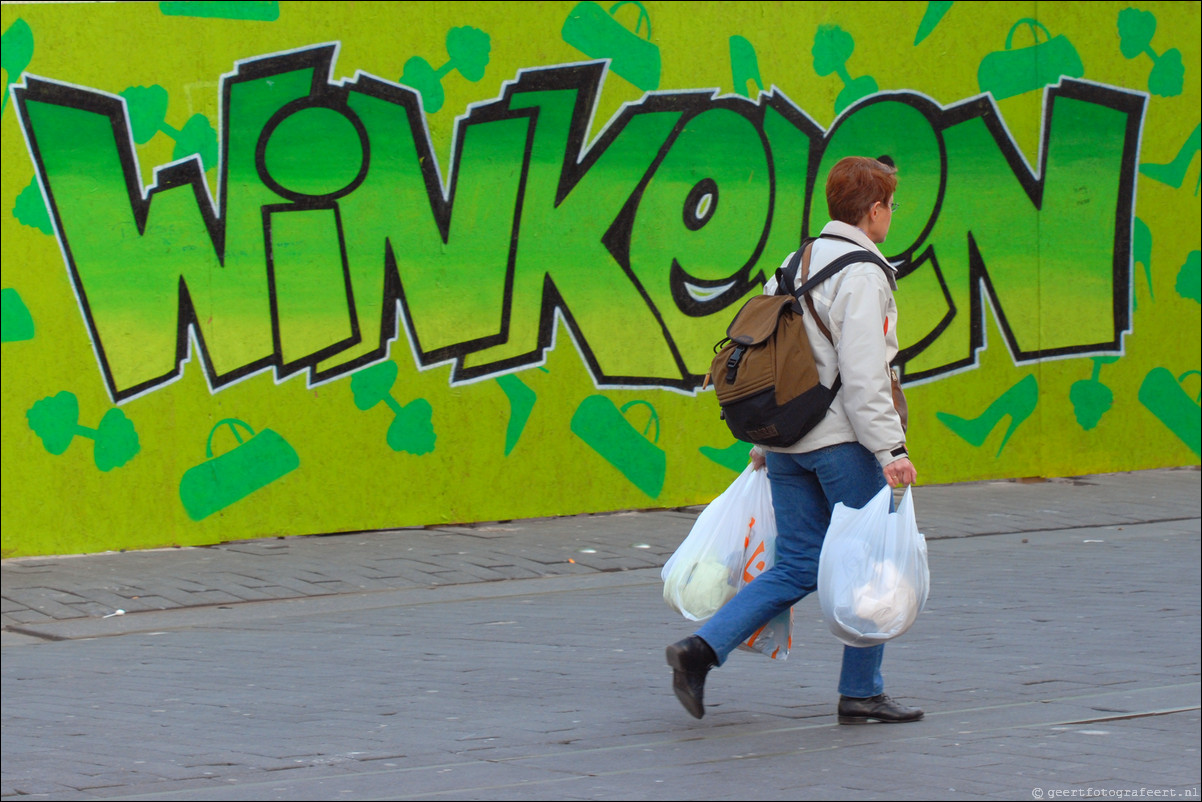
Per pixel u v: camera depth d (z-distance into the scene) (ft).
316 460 88.17
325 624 66.90
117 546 84.17
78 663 59.82
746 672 56.24
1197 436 114.11
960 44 105.19
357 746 45.93
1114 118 110.63
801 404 44.93
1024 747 44.32
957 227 105.50
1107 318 111.14
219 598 73.31
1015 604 68.13
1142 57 111.34
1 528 81.56
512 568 79.92
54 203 82.02
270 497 87.35
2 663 60.29
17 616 69.97
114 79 82.94
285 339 87.20
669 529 90.63
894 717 47.50
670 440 97.30
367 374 89.04
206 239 85.25
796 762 42.98
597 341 94.73
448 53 90.07
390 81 88.79
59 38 81.71
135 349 84.02
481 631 64.59
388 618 68.08
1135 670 54.85
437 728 47.96
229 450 86.22
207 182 85.10
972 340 106.32
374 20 88.17
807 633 63.87
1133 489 104.78
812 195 100.94
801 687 53.47
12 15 80.79
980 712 48.83
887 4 102.73
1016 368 107.96
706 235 97.66
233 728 48.60
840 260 45.19
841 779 41.04
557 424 93.97
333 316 88.12
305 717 49.90
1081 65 109.19
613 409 95.45
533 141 92.43
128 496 84.23
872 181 45.93
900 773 41.57
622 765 42.93
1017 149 107.34
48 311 82.12
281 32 86.22
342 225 88.07
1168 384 113.50
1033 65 107.65
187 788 41.55
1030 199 107.96
